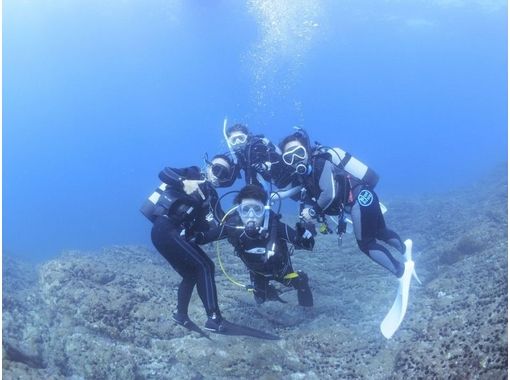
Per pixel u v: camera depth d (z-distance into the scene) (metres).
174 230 4.29
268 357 5.09
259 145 5.02
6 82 72.81
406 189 24.47
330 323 5.85
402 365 4.19
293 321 6.01
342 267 8.05
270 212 4.43
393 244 5.16
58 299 6.08
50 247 17.58
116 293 5.98
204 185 4.45
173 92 83.88
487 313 4.16
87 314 5.62
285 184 4.95
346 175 4.69
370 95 107.56
